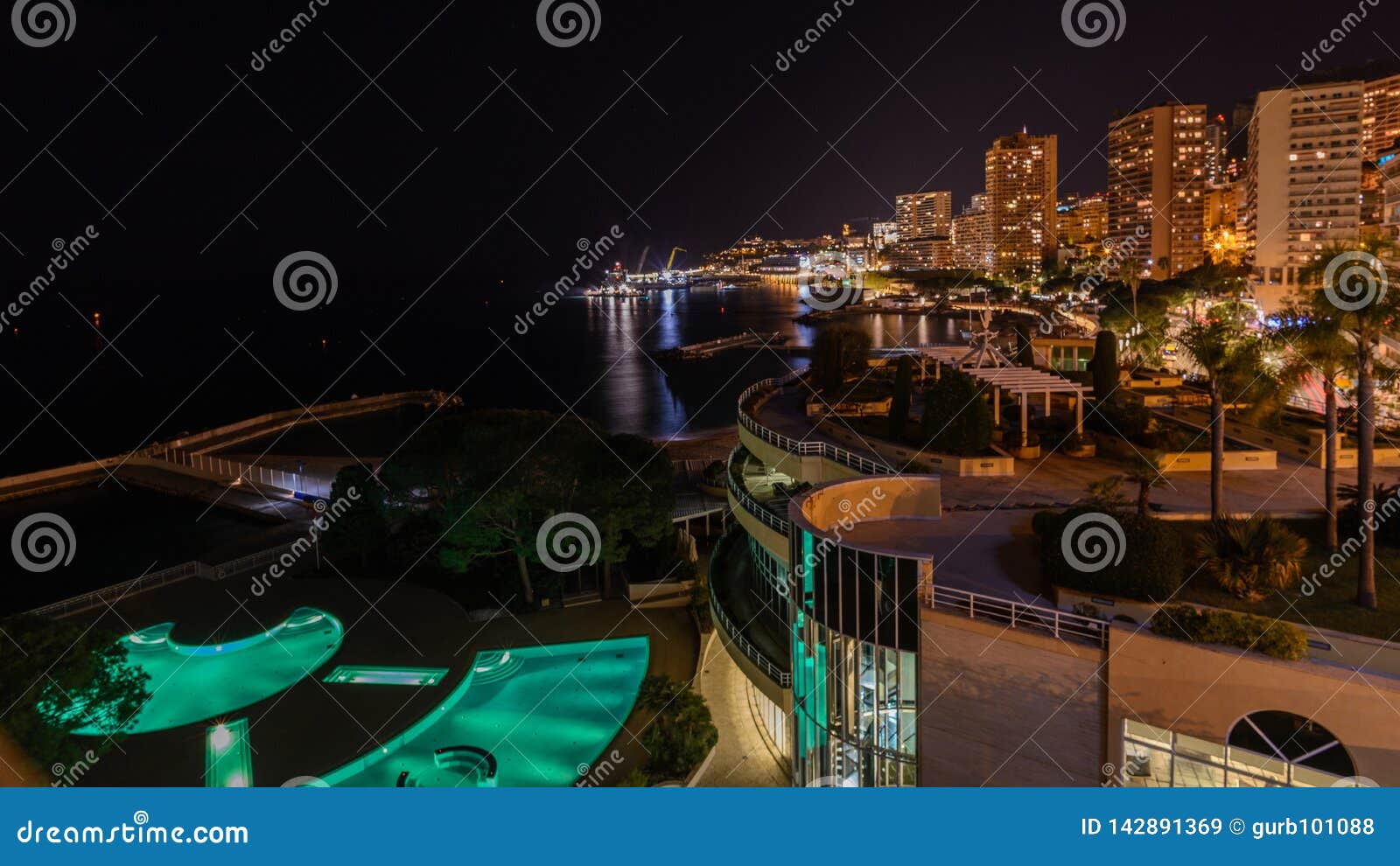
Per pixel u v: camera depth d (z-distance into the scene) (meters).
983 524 27.52
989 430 35.44
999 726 19.48
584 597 41.59
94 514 64.50
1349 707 15.55
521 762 28.39
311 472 73.00
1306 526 26.56
